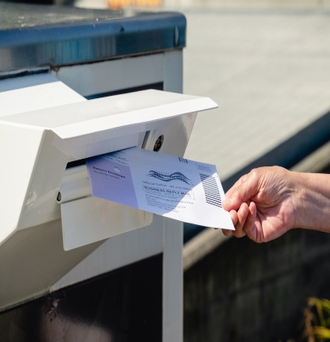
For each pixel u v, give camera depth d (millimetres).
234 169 3609
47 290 1450
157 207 1082
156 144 1271
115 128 1007
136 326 1757
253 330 3648
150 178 1137
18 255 1129
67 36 1394
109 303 1644
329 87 5211
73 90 1354
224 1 9125
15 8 1843
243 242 3482
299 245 3912
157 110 1103
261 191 1440
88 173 1077
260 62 6098
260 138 4137
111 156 1140
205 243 3273
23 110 1187
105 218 1148
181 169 1207
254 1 8922
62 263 1324
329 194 1517
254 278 3592
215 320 3367
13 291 1281
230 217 1166
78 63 1435
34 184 988
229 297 3439
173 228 1813
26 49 1309
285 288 3865
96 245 1345
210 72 5859
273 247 3711
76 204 1090
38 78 1327
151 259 1758
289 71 5734
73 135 953
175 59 1723
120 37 1521
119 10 1781
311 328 3648
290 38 6906
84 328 1578
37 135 950
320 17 7855
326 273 4188
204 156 3850
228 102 4996
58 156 1002
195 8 9008
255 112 4707
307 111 4598
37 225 1051
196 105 1164
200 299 3242
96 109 1101
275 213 1479
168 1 9281
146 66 1630
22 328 1400
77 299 1541
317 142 4328
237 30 7461
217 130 4371
